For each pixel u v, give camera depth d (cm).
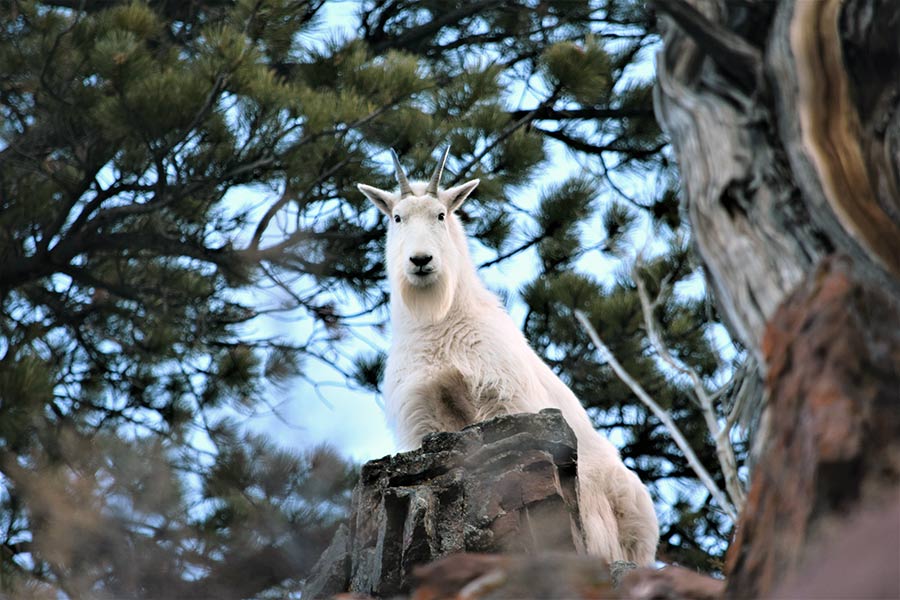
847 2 482
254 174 1877
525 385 1204
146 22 1817
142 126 1686
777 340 421
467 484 855
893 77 473
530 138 2062
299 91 1811
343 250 1981
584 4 2533
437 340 1238
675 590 491
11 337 1822
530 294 2034
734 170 491
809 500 378
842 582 289
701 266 509
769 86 489
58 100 1767
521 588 476
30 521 945
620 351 1980
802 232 468
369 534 869
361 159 1934
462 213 2084
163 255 1934
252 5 1977
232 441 1558
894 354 389
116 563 767
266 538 852
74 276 1906
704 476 728
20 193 1888
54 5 2172
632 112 2420
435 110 2114
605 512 1152
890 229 444
